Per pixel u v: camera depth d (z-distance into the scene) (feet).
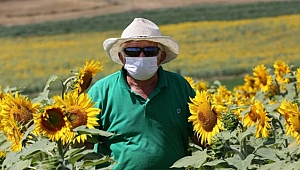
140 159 24.53
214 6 334.65
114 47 25.39
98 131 19.95
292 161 24.03
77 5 387.75
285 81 38.91
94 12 366.43
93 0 400.67
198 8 334.44
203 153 21.88
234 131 22.57
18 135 20.94
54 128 19.94
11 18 358.23
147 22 25.54
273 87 39.40
